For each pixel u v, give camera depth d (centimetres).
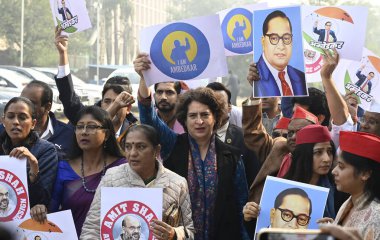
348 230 248
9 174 509
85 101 2512
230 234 534
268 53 580
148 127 500
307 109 630
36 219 503
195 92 541
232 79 2650
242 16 751
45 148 548
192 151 543
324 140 487
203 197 530
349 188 409
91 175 540
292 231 246
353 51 610
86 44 4288
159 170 502
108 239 475
